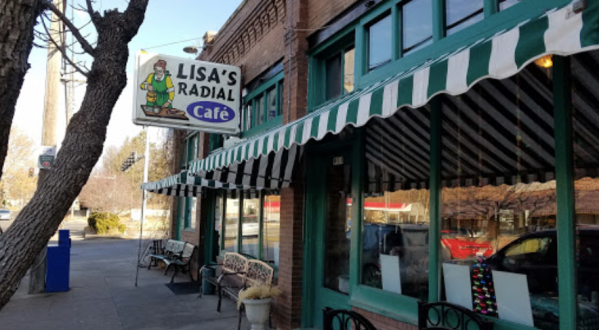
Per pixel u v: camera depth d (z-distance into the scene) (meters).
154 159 17.17
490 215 3.63
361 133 5.21
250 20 8.23
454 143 3.98
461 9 4.14
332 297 5.69
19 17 1.98
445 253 3.98
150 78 7.16
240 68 7.89
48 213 2.24
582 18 1.80
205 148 10.66
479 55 2.23
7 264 2.11
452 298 3.89
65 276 9.27
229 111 7.71
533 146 3.30
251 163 6.42
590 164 2.98
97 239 24.02
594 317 2.90
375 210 4.95
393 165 4.70
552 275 3.14
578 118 3.01
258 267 7.05
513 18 3.51
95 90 2.52
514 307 3.40
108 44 2.61
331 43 5.92
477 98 3.77
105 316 7.14
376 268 4.87
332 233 5.90
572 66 3.02
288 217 6.28
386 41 5.09
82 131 2.41
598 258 2.94
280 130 4.06
